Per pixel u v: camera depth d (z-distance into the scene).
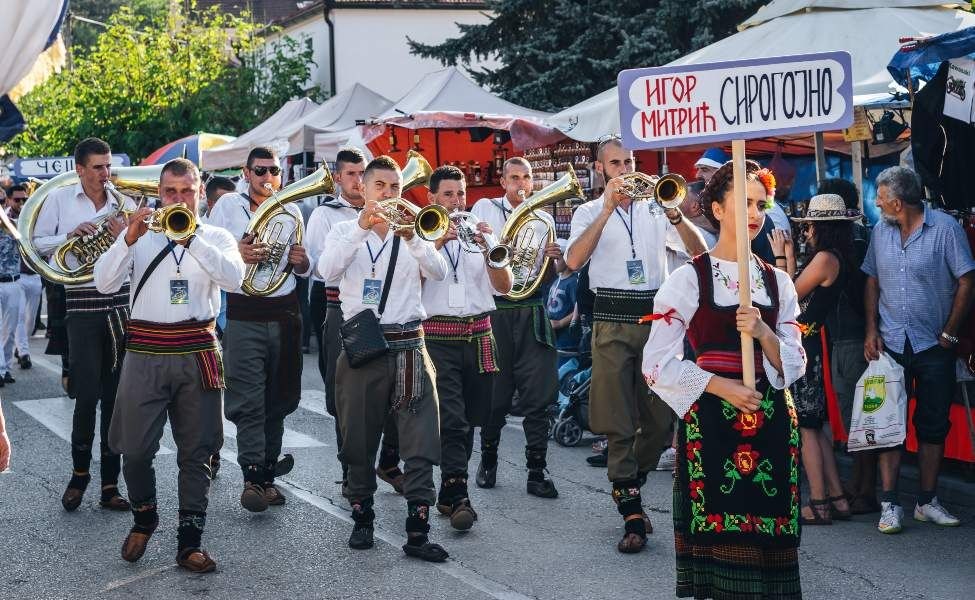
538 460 7.06
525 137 11.55
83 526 6.44
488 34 18.53
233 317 6.69
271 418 6.89
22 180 18.31
